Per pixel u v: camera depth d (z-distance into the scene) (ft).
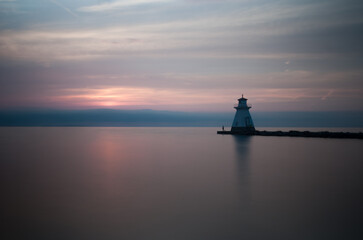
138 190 63.98
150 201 55.83
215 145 178.40
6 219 47.01
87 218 47.34
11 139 261.85
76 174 83.30
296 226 43.75
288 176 77.71
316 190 62.49
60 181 73.61
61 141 234.99
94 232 42.32
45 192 62.69
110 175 81.00
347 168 89.51
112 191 63.05
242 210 50.29
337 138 222.28
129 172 85.76
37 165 100.48
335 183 68.85
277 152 133.69
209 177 77.30
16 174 83.56
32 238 40.52
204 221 45.96
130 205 53.52
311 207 51.57
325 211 49.65
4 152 145.07
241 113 275.59
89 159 116.78
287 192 61.21
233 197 57.77
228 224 44.68
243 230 42.70
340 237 40.42
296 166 94.27
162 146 180.34
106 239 40.40
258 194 59.72
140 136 327.06
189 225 44.50
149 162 107.04
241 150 145.28
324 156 117.50
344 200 55.52
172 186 67.21
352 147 153.07
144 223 45.34
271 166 94.84
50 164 102.94
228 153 133.49
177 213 49.21
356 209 50.47
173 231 42.60
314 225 44.06
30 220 46.57
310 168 90.17
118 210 50.88
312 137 234.79
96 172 86.12
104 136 327.26
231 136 263.08
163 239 40.42
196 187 66.18
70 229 43.32
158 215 48.47
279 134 253.65
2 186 68.54
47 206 53.21
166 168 92.53
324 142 187.21
